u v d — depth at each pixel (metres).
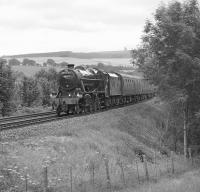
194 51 29.00
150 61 29.48
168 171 20.89
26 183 12.75
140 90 56.19
